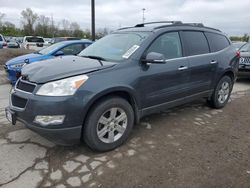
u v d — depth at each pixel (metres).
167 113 5.46
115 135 3.83
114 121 3.75
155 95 4.24
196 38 5.11
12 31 62.53
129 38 4.44
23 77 3.64
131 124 3.97
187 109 5.78
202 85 5.20
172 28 4.66
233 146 4.00
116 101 3.68
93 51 4.59
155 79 4.16
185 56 4.75
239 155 3.72
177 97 4.68
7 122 4.73
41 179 3.07
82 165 3.38
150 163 3.45
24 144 3.90
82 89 3.32
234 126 4.84
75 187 2.95
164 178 3.13
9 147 3.80
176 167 3.37
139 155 3.65
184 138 4.25
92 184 3.00
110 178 3.11
